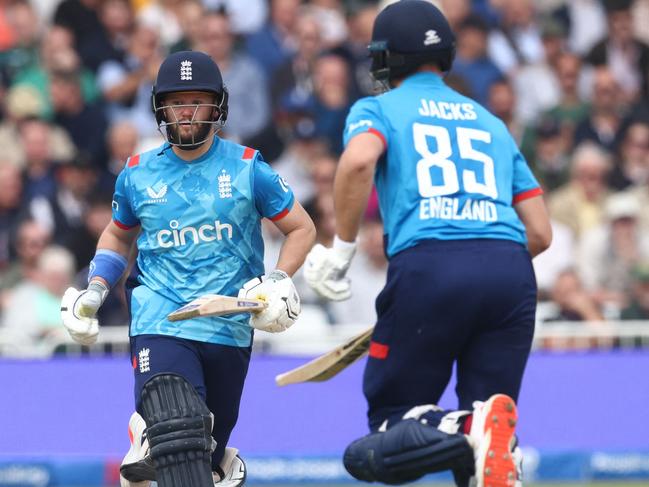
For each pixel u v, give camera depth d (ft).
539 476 107.14
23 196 124.47
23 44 134.41
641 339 111.24
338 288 62.03
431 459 56.49
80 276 122.52
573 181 134.72
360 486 105.50
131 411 105.91
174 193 58.70
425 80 61.93
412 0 62.64
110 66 135.44
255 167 59.06
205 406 56.80
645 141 141.28
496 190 60.13
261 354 107.86
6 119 128.98
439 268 58.08
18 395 105.50
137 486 61.57
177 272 58.70
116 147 128.57
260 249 60.08
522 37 146.00
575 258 130.52
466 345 60.03
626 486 105.60
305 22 135.13
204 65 58.34
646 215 135.74
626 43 150.20
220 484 61.62
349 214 59.72
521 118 141.49
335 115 133.80
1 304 119.03
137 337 58.65
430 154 59.62
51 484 103.30
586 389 109.70
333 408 107.34
